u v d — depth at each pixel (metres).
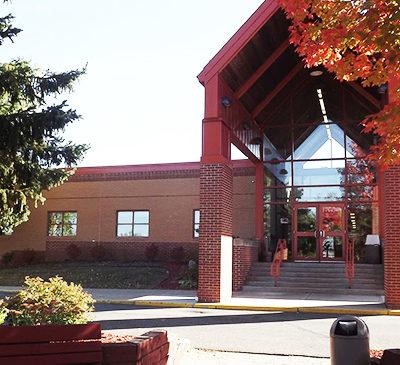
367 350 5.87
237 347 9.17
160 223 27.38
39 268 26.30
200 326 11.65
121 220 28.20
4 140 15.98
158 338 6.43
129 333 10.35
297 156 23.47
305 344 9.51
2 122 15.74
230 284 17.25
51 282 6.71
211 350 8.81
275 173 23.53
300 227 23.05
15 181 17.08
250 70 18.33
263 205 23.48
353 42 5.90
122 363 5.54
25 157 17.83
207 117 16.48
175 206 27.23
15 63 16.19
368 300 16.62
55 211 29.39
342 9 5.94
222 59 16.30
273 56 18.59
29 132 16.19
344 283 18.92
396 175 15.19
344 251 22.34
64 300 6.48
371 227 22.17
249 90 19.39
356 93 22.84
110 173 28.53
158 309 14.98
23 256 28.12
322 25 6.16
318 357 8.36
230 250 17.31
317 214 22.91
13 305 6.38
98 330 5.25
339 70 6.31
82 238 28.59
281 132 23.70
